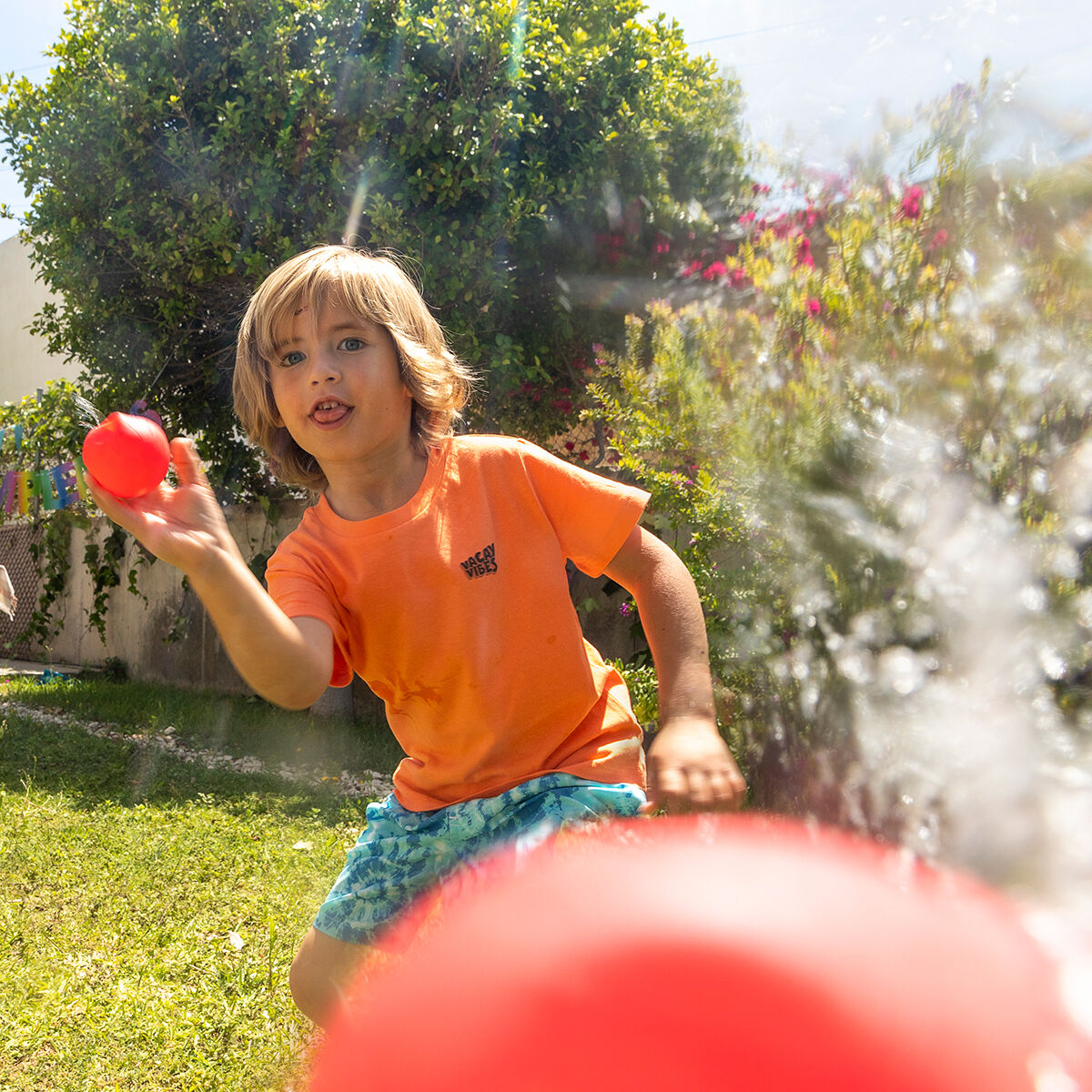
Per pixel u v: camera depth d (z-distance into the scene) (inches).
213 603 49.1
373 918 66.4
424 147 222.2
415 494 68.3
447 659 66.1
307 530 69.4
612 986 17.5
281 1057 92.0
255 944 120.6
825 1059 16.6
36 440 327.9
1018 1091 17.5
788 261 92.7
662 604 65.8
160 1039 99.3
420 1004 18.7
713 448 104.3
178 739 266.4
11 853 156.5
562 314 238.2
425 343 71.9
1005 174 65.3
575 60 231.8
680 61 248.1
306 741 260.5
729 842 21.8
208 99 233.0
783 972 17.6
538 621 66.8
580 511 67.7
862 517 63.5
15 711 309.1
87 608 453.7
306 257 69.4
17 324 657.6
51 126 247.9
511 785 65.6
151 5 234.8
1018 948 20.6
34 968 115.3
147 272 256.1
